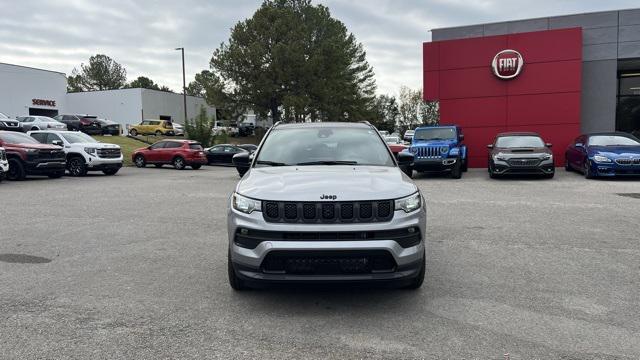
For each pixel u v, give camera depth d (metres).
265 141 5.91
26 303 4.57
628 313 4.29
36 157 17.97
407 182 4.65
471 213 9.58
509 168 15.95
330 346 3.63
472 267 5.79
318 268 4.12
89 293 4.87
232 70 48.19
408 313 4.30
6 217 9.47
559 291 4.89
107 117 58.47
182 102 64.06
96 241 7.32
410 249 4.25
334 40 51.94
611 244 6.92
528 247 6.78
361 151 5.56
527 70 20.22
